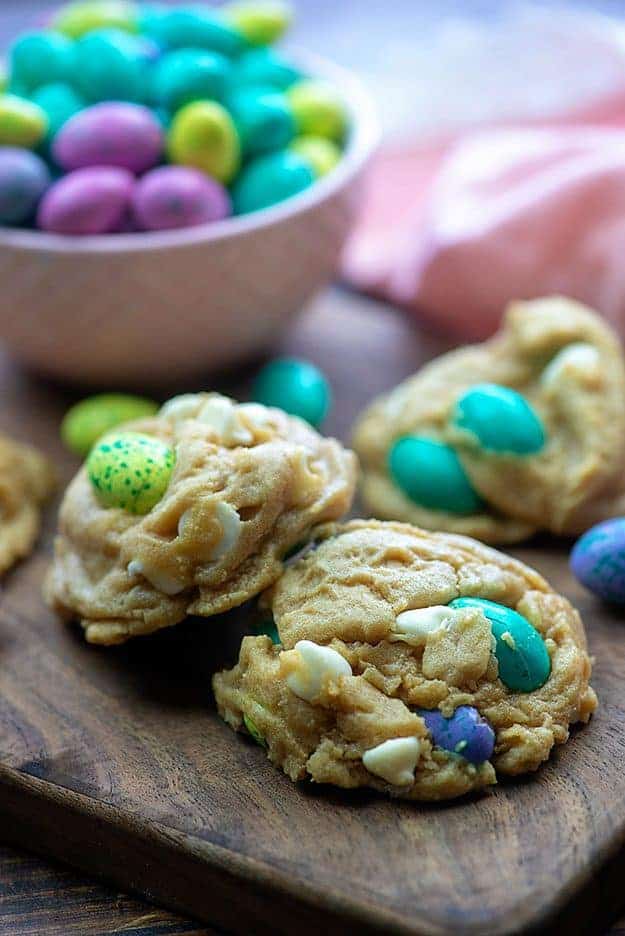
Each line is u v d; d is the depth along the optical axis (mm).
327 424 402
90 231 376
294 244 389
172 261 376
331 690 300
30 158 380
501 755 304
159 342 394
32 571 361
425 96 476
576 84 459
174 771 310
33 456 383
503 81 468
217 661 336
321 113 405
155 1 494
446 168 444
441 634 306
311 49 496
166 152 388
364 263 452
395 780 298
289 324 415
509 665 307
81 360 399
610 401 364
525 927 279
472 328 429
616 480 361
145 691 329
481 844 292
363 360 424
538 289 417
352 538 323
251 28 414
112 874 308
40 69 395
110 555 328
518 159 431
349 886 286
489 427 358
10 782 311
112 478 327
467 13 489
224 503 317
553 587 349
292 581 320
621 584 333
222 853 293
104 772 311
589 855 289
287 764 306
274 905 291
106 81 388
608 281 410
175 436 336
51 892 310
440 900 282
